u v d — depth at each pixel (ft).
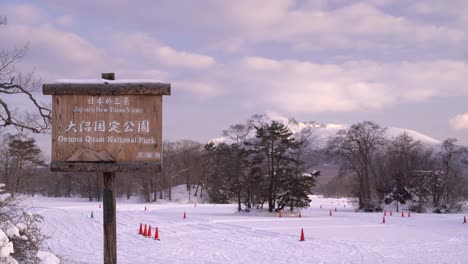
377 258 74.18
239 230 122.31
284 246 90.02
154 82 32.50
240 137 289.94
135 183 394.11
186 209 235.40
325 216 194.70
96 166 32.27
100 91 32.35
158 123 32.60
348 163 298.15
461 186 312.71
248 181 213.05
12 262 32.60
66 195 442.91
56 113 32.48
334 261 71.15
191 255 77.15
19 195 101.40
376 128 291.58
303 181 205.36
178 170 416.05
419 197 268.62
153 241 97.19
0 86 59.31
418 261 70.79
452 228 131.95
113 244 32.86
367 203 268.21
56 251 78.13
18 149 146.92
